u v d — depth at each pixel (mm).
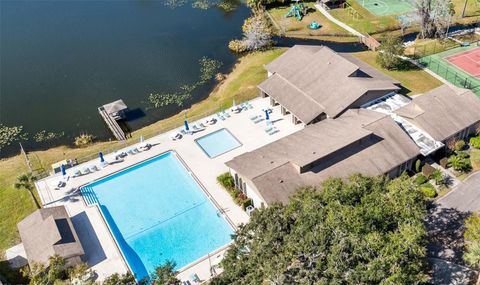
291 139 73000
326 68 85062
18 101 97125
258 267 46562
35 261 58625
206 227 66188
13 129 89938
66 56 112062
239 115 86750
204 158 77875
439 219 63469
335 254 45156
